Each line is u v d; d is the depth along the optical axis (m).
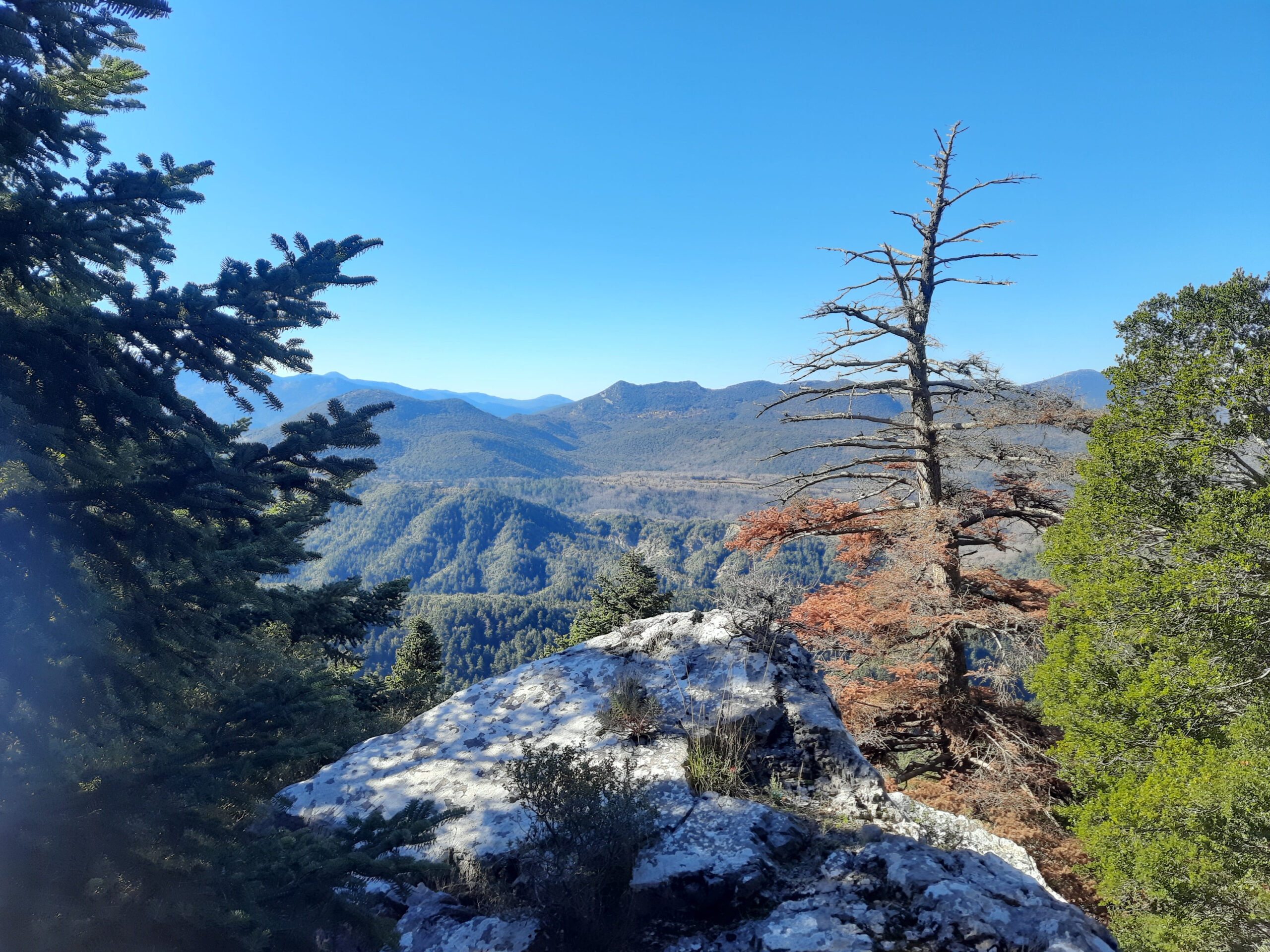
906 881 3.93
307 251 4.61
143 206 4.48
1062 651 13.41
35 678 2.87
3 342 3.68
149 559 3.79
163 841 3.04
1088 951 3.21
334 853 3.43
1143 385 16.17
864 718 13.93
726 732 5.82
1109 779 11.51
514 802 5.07
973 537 15.65
